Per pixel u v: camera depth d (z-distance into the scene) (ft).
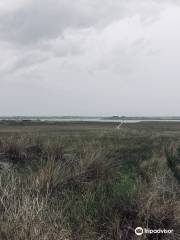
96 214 20.66
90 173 30.04
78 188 26.27
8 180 23.80
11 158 36.06
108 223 19.53
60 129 175.11
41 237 15.62
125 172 33.86
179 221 19.61
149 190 22.20
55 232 16.63
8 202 19.31
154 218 19.40
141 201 20.35
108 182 28.63
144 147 61.26
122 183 25.85
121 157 46.73
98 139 83.76
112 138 87.71
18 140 41.60
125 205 20.63
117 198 21.99
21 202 19.39
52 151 38.52
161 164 36.94
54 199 22.30
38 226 16.20
